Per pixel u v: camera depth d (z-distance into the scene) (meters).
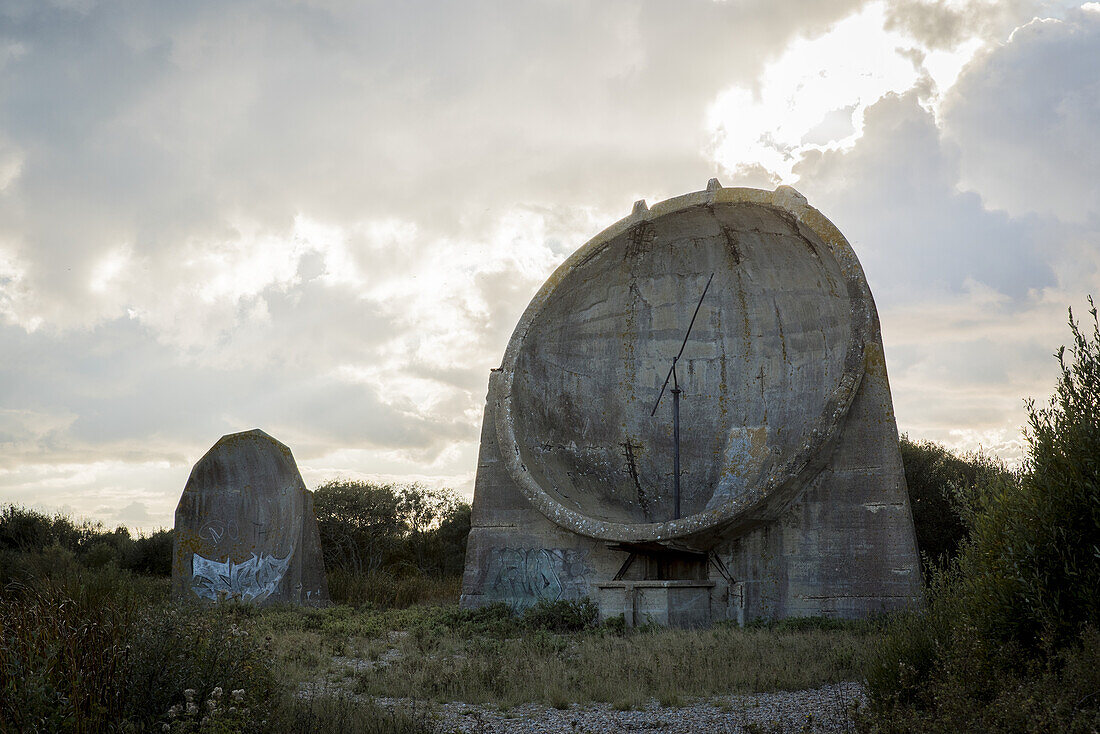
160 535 39.97
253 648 9.53
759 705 11.30
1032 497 9.23
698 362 27.11
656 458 26.98
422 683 12.98
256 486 29.80
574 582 25.16
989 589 9.34
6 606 9.88
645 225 27.02
